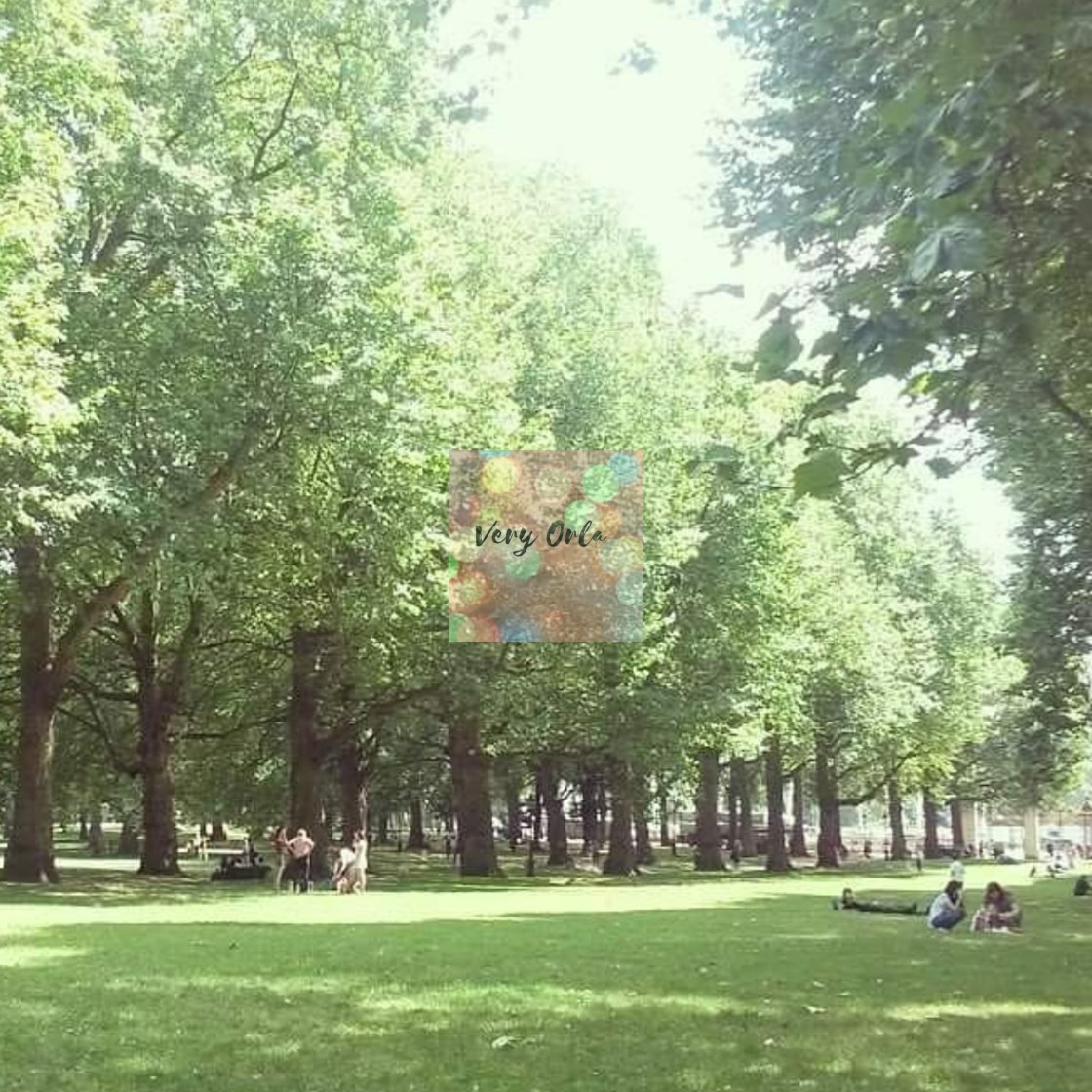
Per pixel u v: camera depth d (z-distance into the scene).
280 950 14.93
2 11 19.31
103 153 22.22
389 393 23.48
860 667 48.31
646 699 36.06
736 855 58.72
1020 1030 10.09
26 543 23.20
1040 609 27.89
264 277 22.84
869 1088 7.91
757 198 14.12
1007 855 69.25
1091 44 4.84
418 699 34.66
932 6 5.17
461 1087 7.78
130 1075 7.96
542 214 39.25
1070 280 7.00
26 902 23.08
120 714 42.31
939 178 4.98
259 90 26.42
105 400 21.64
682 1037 9.48
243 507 24.80
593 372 34.22
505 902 25.91
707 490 35.69
